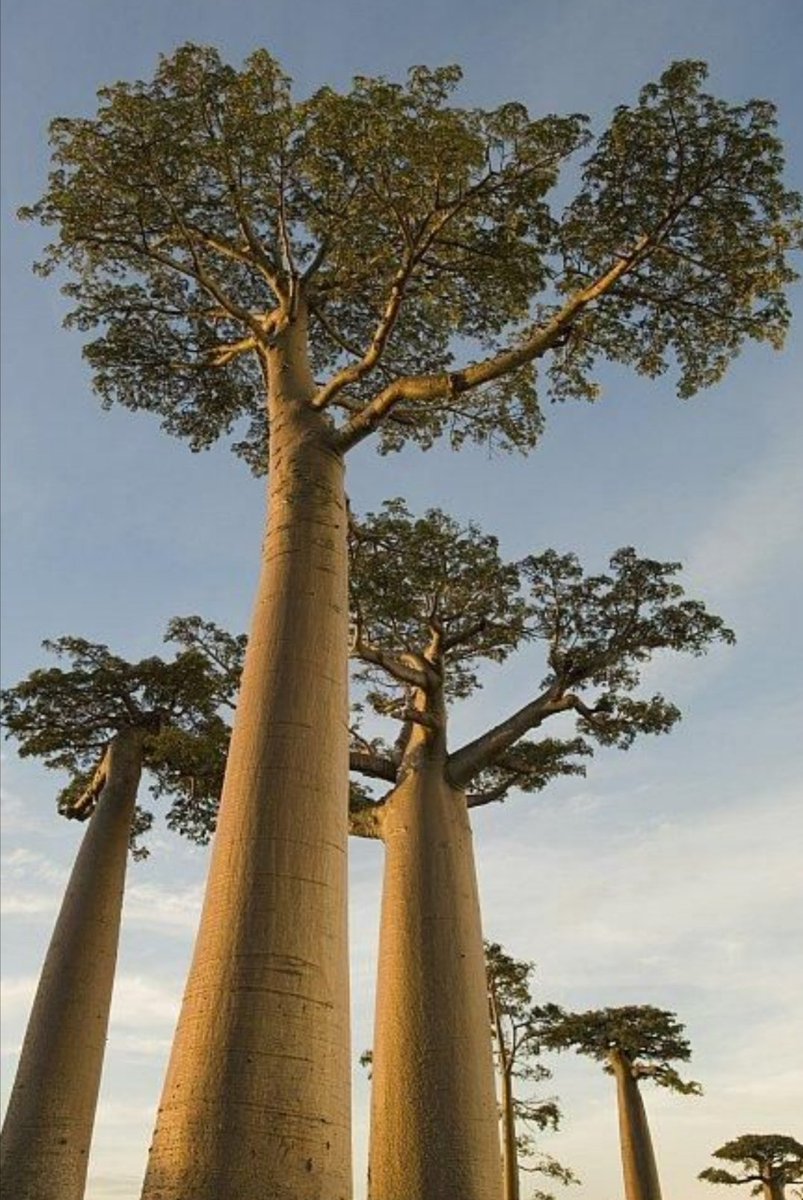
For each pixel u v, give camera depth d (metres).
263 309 14.20
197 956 6.91
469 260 11.49
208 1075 6.21
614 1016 26.34
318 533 9.31
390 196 10.30
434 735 13.46
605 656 15.06
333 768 7.94
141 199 11.49
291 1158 6.02
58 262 13.23
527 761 16.02
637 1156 25.48
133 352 14.52
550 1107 23.67
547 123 10.06
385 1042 10.75
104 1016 13.75
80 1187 12.50
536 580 15.49
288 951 6.79
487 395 13.91
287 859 7.20
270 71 10.75
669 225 10.57
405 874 11.95
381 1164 10.03
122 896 14.98
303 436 10.13
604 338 11.80
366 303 13.70
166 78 10.98
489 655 16.17
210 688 16.42
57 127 11.02
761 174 10.12
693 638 15.41
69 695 16.31
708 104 9.92
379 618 15.45
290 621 8.56
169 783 17.05
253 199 11.77
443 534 15.41
